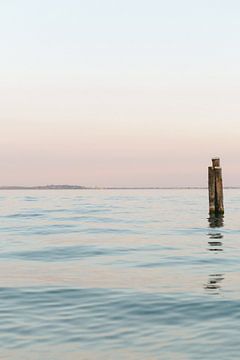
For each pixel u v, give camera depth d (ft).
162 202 239.91
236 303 39.29
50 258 62.49
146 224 109.70
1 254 65.72
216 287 45.19
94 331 32.99
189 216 133.18
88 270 54.08
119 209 171.73
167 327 33.71
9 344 30.63
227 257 62.90
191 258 62.18
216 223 110.73
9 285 46.37
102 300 40.70
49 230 97.04
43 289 44.70
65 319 35.58
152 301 40.24
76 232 93.30
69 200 278.87
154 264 57.88
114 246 73.51
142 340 31.22
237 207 175.94
